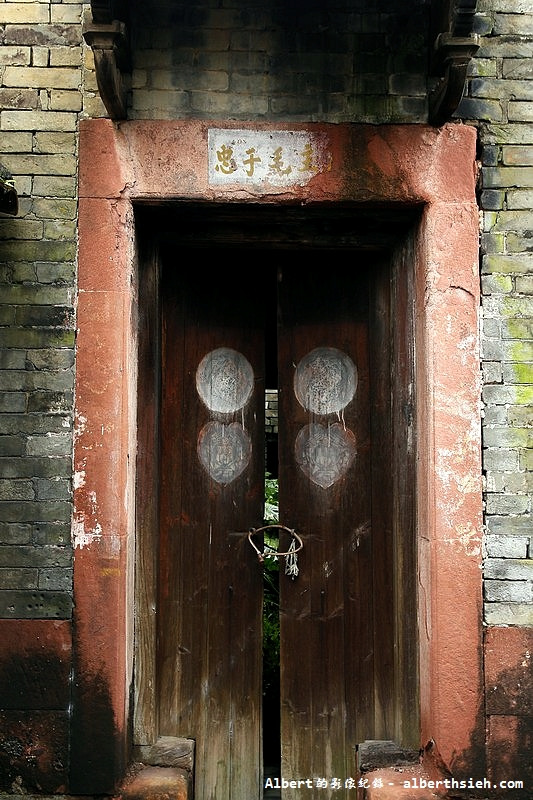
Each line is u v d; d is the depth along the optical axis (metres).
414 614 3.21
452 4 2.79
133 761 3.11
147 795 2.89
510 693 2.96
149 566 3.20
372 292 3.44
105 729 2.90
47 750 2.90
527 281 3.10
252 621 3.33
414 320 3.26
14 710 2.91
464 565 2.99
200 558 3.34
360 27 3.15
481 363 3.07
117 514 2.96
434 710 2.96
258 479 3.39
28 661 2.92
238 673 3.31
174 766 3.11
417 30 3.15
